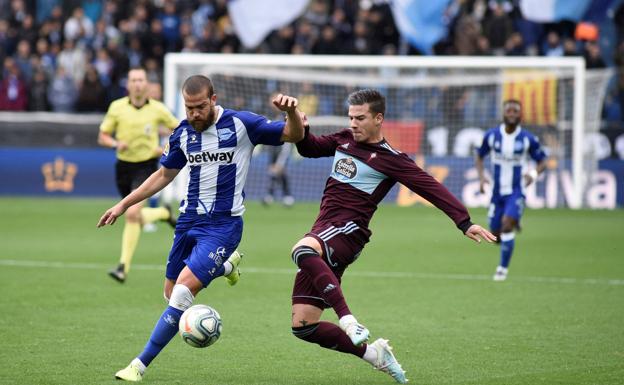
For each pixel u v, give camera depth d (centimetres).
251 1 5231
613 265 2975
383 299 2347
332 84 5128
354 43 5228
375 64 4612
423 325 2008
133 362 1494
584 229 3962
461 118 5028
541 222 4222
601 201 4872
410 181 1466
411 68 5188
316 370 1598
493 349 1764
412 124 5072
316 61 4638
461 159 4938
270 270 2836
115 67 5309
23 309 2145
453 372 1577
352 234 1484
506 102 2844
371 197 1491
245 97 5153
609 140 4891
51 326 1952
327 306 1493
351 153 1502
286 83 5162
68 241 3506
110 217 1523
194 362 1650
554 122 4847
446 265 2980
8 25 5688
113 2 5694
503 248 2697
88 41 5550
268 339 1856
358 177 1491
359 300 2331
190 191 1545
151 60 5219
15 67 5328
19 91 5328
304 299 1472
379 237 3691
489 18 5219
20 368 1570
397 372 1491
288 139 1510
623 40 5431
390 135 5094
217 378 1529
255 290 2469
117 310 2152
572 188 4825
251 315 2117
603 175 4875
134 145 2830
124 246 2527
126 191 2891
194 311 1440
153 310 2158
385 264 2992
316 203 5106
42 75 5369
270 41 5447
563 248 3384
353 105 1481
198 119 1476
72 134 5169
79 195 5162
